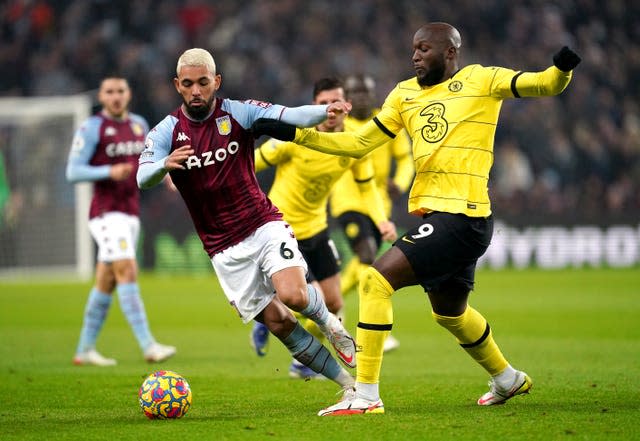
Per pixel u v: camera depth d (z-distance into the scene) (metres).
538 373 30.16
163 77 95.19
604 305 55.44
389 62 100.56
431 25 22.67
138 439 19.72
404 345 39.88
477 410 22.86
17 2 100.62
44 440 19.86
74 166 35.28
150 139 22.53
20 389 27.98
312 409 23.66
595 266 87.19
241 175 22.72
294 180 31.06
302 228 31.47
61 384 29.05
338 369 23.11
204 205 22.84
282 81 96.31
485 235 22.39
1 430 21.09
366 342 22.14
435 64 22.48
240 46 98.44
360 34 102.25
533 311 52.56
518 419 21.30
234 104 22.70
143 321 35.03
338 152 23.19
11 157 75.38
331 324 22.45
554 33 107.00
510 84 21.83
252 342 33.00
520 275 79.88
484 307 54.84
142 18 99.50
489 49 104.12
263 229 22.70
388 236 32.19
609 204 94.25
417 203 22.81
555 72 20.91
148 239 84.44
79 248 75.50
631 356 34.88
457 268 22.31
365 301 22.19
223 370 32.47
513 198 91.69
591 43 108.38
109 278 35.19
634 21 111.38
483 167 22.38
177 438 19.69
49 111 74.00
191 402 24.61
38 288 72.62
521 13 107.12
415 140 22.73
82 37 98.31
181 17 100.25
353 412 22.09
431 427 20.33
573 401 24.20
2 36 100.31
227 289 23.38
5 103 74.19
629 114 103.56
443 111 22.34
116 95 35.88
